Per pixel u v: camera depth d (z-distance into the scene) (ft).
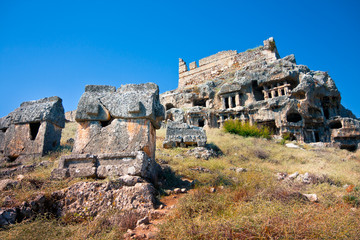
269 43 109.91
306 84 81.66
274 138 75.41
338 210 15.84
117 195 17.97
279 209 14.20
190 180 27.63
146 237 13.37
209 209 16.02
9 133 34.37
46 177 21.53
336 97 88.53
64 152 33.53
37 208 16.38
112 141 23.31
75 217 16.49
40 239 13.05
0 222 13.94
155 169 25.00
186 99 103.30
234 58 118.62
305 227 11.65
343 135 77.25
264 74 91.61
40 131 33.55
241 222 12.28
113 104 24.67
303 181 28.50
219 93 97.71
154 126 26.55
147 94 24.75
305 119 81.82
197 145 47.37
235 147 53.26
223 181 26.30
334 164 43.93
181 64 138.62
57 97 37.40
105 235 13.65
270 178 27.20
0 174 26.76
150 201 17.76
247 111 88.22
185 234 11.94
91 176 21.09
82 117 24.34
